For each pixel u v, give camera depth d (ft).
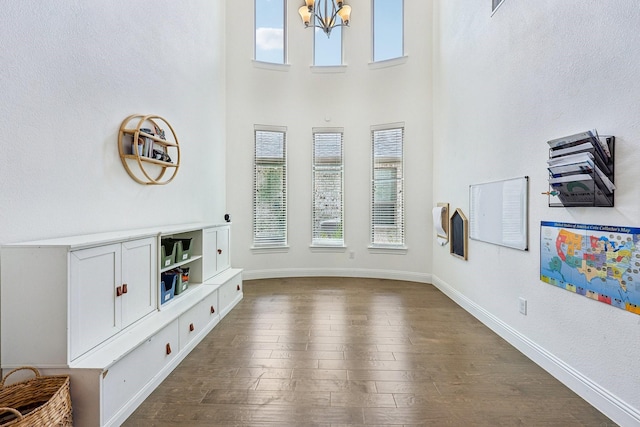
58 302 5.40
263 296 14.38
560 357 7.43
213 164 14.93
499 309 10.08
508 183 9.39
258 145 17.58
